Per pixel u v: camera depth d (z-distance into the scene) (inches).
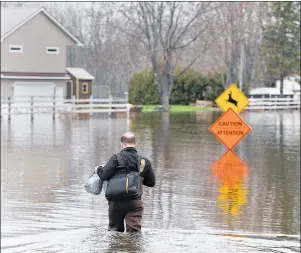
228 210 1497.3
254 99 6412.4
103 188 1010.7
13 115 4923.7
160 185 1823.3
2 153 2546.8
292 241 1150.3
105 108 5851.4
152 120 4579.2
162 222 1364.4
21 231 1259.2
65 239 1048.2
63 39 6092.5
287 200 1615.4
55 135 3307.1
